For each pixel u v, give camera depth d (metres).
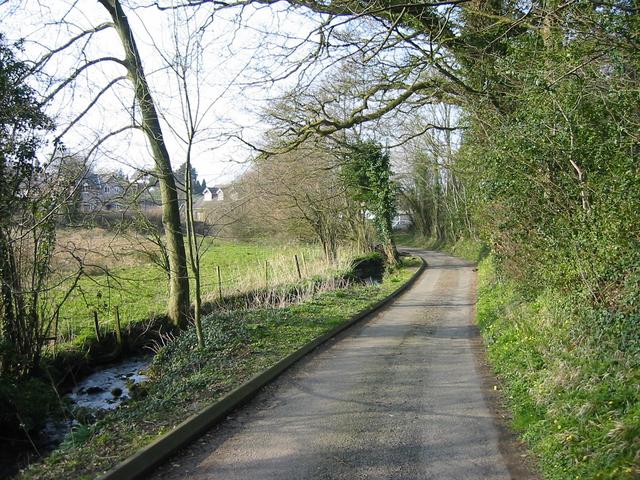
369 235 34.78
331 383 7.95
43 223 9.64
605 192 7.57
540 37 10.24
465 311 15.99
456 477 4.67
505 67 11.08
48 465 5.12
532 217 10.53
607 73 8.06
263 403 7.02
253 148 14.58
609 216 7.21
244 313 13.60
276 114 15.56
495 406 6.74
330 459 5.11
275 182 24.89
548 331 8.43
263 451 5.34
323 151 21.98
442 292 20.95
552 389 6.13
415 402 6.95
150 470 4.91
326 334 11.41
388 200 29.97
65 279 10.14
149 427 5.85
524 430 5.72
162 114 9.18
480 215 15.45
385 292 19.66
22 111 9.31
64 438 7.52
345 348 10.56
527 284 11.60
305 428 6.00
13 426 7.83
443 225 51.47
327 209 28.09
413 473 4.76
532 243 10.87
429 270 30.45
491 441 5.53
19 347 9.58
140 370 11.53
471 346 10.75
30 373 9.73
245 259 28.11
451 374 8.43
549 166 9.25
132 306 15.73
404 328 13.01
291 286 18.39
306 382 8.02
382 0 10.73
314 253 29.00
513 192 10.88
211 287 18.42
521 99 10.58
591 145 8.21
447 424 6.08
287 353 9.46
